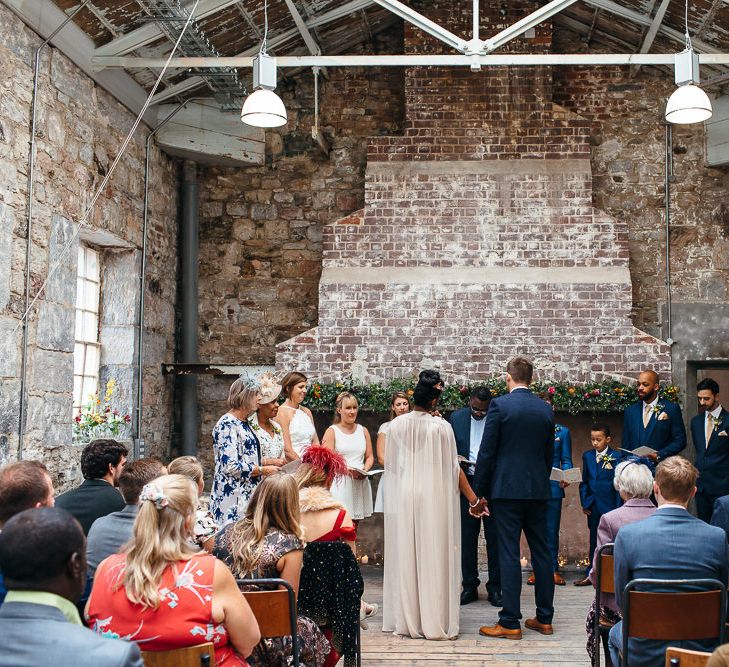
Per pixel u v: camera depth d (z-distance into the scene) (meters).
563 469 7.13
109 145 7.56
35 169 6.15
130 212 8.07
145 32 7.02
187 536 2.73
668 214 9.22
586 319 8.49
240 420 5.12
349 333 8.61
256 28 8.23
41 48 6.19
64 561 1.78
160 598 2.55
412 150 8.92
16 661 1.67
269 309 9.55
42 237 6.27
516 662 4.76
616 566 3.41
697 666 2.63
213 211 9.64
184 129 8.96
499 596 6.40
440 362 8.52
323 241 8.95
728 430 7.48
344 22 9.05
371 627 5.67
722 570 3.33
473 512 5.58
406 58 6.70
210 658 2.54
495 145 8.89
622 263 8.63
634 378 8.41
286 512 3.53
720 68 8.71
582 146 8.87
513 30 6.51
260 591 3.26
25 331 5.96
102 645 1.70
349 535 3.98
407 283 8.64
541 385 8.23
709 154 9.21
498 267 8.67
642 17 8.41
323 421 8.66
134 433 8.11
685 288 9.16
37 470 2.84
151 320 8.64
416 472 5.45
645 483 4.10
